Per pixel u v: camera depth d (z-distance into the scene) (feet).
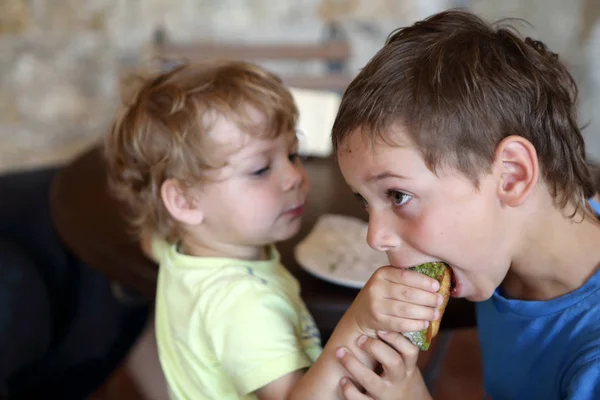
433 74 2.30
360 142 2.36
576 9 8.02
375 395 2.64
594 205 2.82
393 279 2.54
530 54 2.47
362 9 8.37
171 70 3.75
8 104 7.88
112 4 7.80
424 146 2.25
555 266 2.59
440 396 6.38
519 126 2.35
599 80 7.91
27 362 4.96
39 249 5.55
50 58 7.83
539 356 2.72
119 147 3.76
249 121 3.31
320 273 3.59
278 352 2.87
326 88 6.54
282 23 8.30
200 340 3.14
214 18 8.15
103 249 4.04
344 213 4.44
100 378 5.71
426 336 2.60
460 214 2.33
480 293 2.60
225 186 3.35
